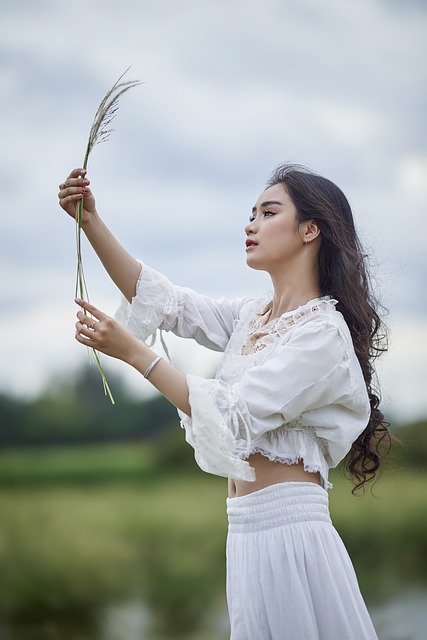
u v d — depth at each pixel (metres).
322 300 3.43
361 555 11.62
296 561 3.25
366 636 3.27
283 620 3.21
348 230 3.60
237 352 3.56
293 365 3.22
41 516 12.13
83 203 3.60
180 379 3.18
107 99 3.48
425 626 8.46
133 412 19.73
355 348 3.55
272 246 3.50
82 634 9.16
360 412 3.39
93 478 15.92
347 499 12.65
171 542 11.55
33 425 19.28
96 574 10.45
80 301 3.19
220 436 3.09
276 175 3.62
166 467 16.91
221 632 9.06
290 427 3.32
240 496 3.39
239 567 3.32
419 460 10.39
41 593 10.00
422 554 11.30
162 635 8.88
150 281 3.73
